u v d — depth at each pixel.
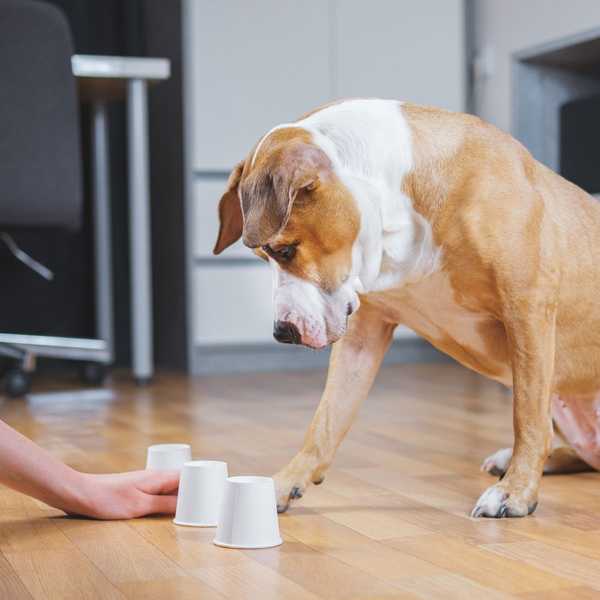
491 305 1.48
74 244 4.19
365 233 1.36
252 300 4.03
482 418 2.60
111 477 1.44
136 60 3.34
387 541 1.31
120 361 4.35
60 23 3.01
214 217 3.97
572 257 1.55
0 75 2.95
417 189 1.42
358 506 1.54
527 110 4.03
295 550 1.26
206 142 3.96
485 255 1.42
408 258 1.43
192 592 1.08
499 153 1.46
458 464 1.92
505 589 1.08
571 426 1.73
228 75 3.98
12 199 2.98
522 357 1.46
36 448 1.38
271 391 3.31
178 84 4.02
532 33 3.98
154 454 1.55
